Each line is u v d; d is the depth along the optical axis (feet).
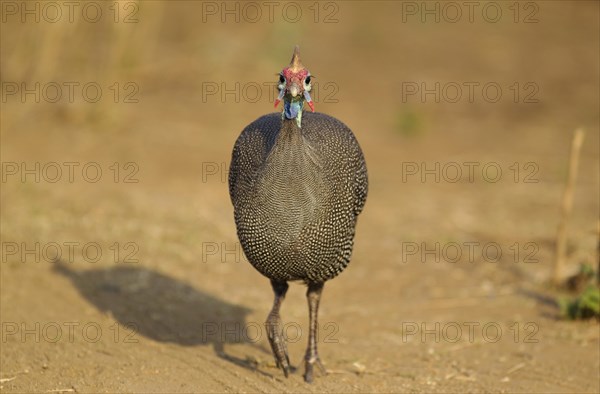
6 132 100.07
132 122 106.83
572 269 69.00
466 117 116.67
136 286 64.18
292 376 49.73
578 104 122.01
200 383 48.57
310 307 48.70
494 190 91.40
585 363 52.54
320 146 45.21
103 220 76.59
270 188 42.70
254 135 47.11
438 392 48.26
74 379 48.88
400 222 80.94
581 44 148.25
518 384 49.47
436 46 145.18
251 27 137.90
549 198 88.84
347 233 46.16
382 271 69.05
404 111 112.06
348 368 51.60
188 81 121.60
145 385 48.06
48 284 63.62
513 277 68.18
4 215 76.13
